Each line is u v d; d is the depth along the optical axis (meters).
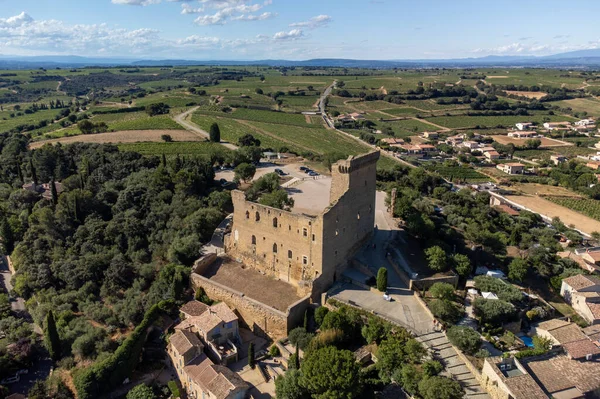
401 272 90.06
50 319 81.81
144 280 102.06
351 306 80.62
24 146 190.38
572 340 73.88
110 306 95.81
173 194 136.50
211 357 77.44
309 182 164.62
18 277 109.12
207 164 155.25
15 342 89.44
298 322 83.44
